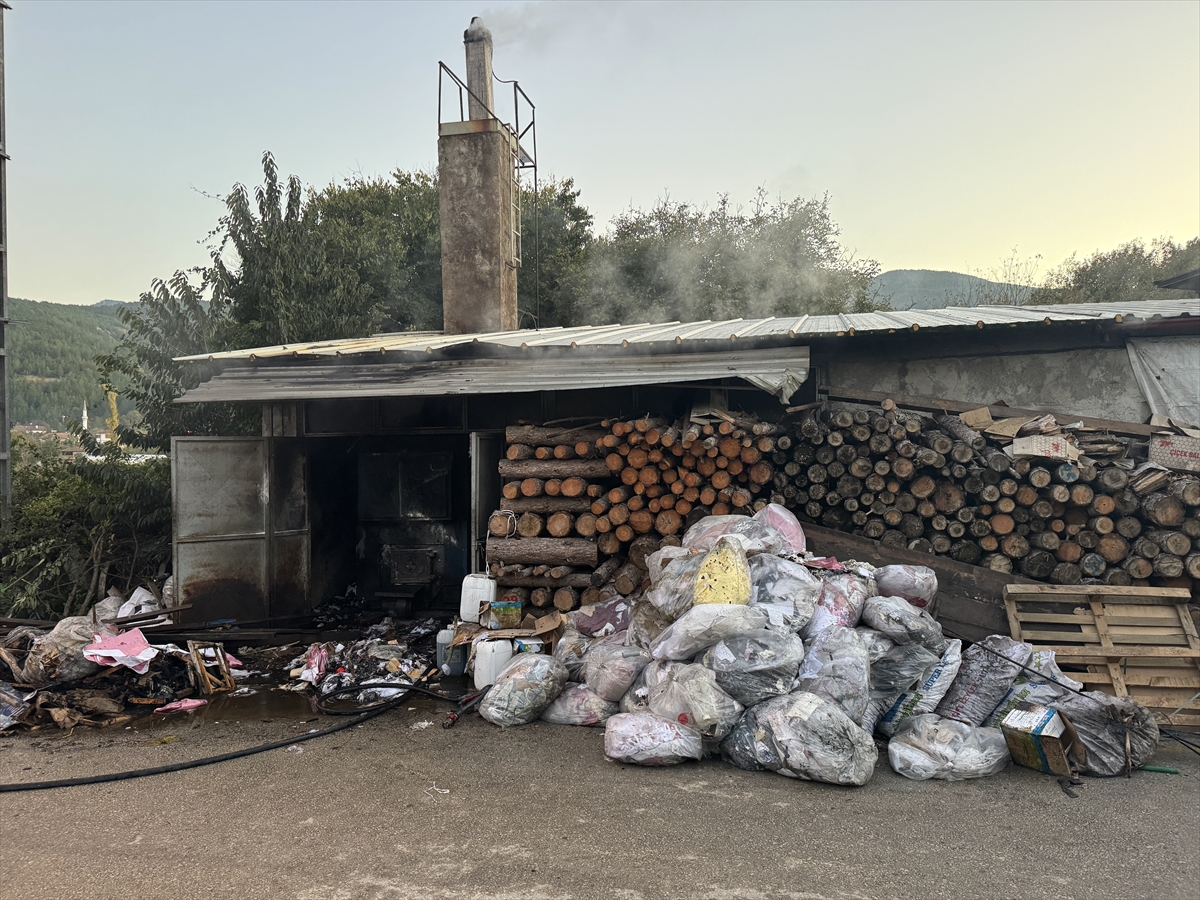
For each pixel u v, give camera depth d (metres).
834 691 4.45
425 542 9.00
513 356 7.16
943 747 4.28
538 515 6.91
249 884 3.14
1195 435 5.90
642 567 6.71
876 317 8.06
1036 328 6.61
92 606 8.25
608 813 3.79
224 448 8.02
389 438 9.05
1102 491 5.74
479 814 3.79
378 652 6.76
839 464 6.25
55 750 4.86
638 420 6.53
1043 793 4.04
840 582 5.21
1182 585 5.63
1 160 10.66
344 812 3.84
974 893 3.05
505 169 10.86
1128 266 22.09
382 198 21.52
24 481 10.46
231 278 10.99
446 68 10.55
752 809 3.83
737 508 6.40
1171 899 3.01
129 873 3.24
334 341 9.40
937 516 6.12
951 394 6.81
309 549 8.66
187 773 4.41
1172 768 4.37
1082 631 5.48
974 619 5.84
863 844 3.46
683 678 4.54
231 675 6.35
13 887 3.13
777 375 6.33
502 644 5.91
